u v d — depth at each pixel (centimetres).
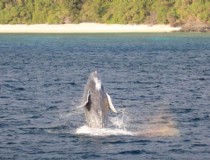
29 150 7344
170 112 10044
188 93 12600
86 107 7962
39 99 11662
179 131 8369
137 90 13162
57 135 8100
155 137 7956
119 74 17012
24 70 18238
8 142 7750
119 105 10962
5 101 11312
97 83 7831
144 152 7238
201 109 10350
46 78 15712
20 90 13050
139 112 10088
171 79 15500
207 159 7000
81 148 7388
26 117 9531
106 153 7175
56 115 9738
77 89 13388
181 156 7106
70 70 18400
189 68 18988
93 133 8000
